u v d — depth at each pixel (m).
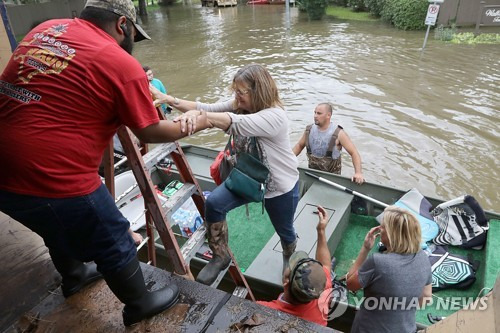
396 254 2.34
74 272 1.86
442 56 11.32
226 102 2.26
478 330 1.33
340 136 4.44
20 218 1.39
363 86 9.25
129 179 3.89
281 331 1.63
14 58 1.33
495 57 11.06
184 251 2.00
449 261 3.56
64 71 1.27
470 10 14.26
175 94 9.66
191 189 2.07
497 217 3.85
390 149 6.50
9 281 2.04
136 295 1.63
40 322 1.78
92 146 1.36
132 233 2.52
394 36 13.95
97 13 1.40
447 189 5.52
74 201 1.36
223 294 1.82
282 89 9.34
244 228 4.44
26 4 18.64
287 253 2.64
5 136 1.27
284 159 2.17
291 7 22.70
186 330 1.66
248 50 13.38
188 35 16.97
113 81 1.29
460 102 8.14
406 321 2.35
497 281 1.33
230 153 2.25
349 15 18.33
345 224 4.19
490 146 6.49
